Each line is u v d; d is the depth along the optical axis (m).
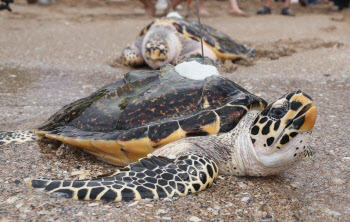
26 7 12.97
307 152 2.93
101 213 2.10
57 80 5.59
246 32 9.66
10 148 3.04
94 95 3.23
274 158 2.49
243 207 2.26
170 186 2.29
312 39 8.59
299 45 8.05
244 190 2.48
